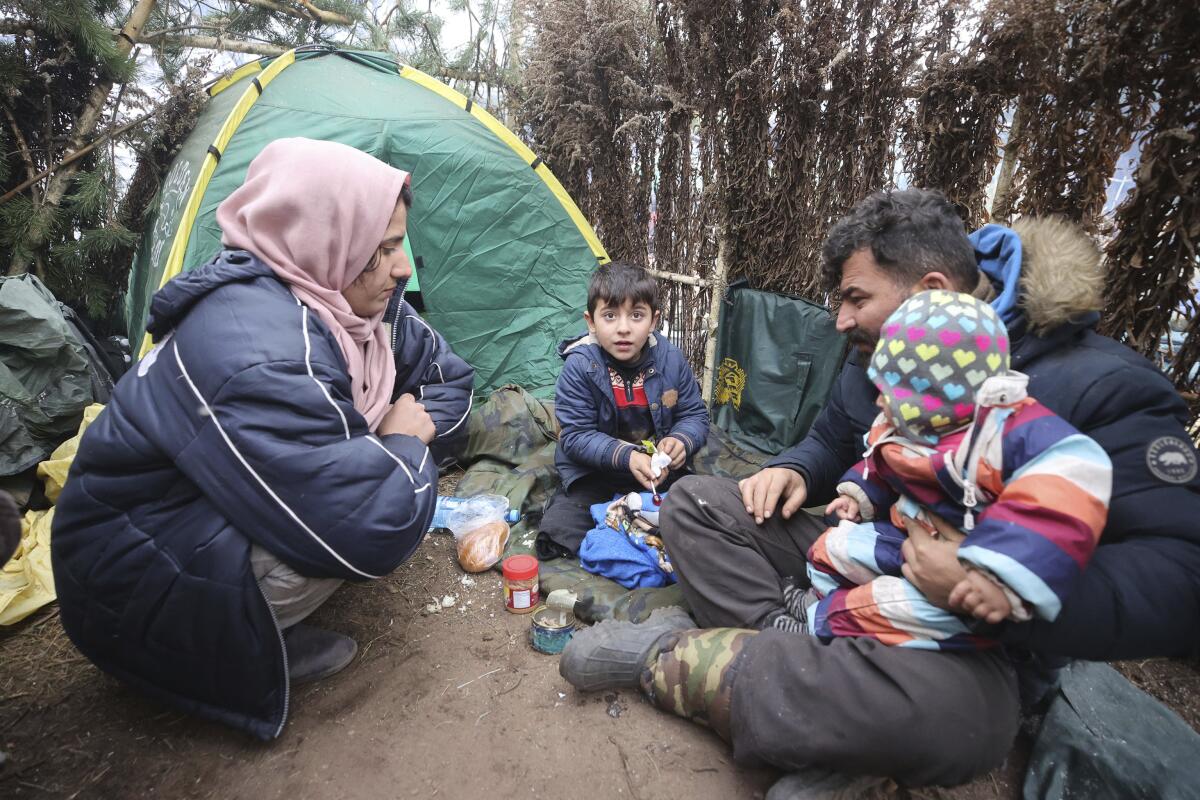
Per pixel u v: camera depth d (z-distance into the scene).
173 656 1.38
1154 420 1.10
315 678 1.64
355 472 1.30
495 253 3.31
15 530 1.18
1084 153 1.64
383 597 2.00
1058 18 1.62
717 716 1.35
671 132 3.09
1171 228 1.49
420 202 3.16
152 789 1.34
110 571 1.33
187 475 1.28
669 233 3.34
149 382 1.33
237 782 1.36
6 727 1.50
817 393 2.69
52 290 3.44
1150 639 1.04
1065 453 1.01
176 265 2.68
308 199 1.41
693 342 3.31
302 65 3.22
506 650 1.77
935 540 1.20
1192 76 1.42
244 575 1.31
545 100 3.60
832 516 1.68
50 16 3.10
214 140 2.80
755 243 2.90
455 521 2.34
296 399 1.26
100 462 1.32
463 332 3.36
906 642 1.19
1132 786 1.27
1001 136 2.15
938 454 1.15
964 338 1.09
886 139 2.38
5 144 3.32
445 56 4.91
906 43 2.27
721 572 1.57
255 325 1.30
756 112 2.69
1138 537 1.07
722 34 2.68
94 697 1.60
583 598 1.90
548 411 3.01
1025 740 1.47
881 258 1.29
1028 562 0.97
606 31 3.13
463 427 2.05
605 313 2.17
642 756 1.41
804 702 1.20
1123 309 1.60
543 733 1.48
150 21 3.85
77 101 3.50
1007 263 1.27
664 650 1.47
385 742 1.46
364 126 3.03
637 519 2.04
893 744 1.13
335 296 1.49
